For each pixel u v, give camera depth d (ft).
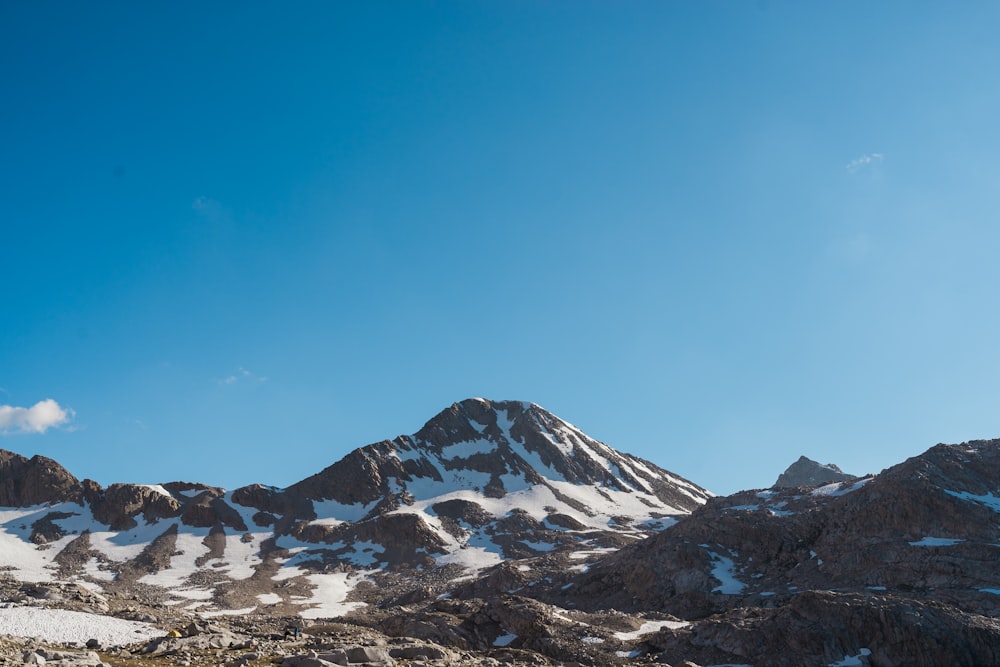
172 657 200.23
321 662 193.57
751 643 330.34
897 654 319.27
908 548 435.12
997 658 314.35
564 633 374.84
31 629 229.86
